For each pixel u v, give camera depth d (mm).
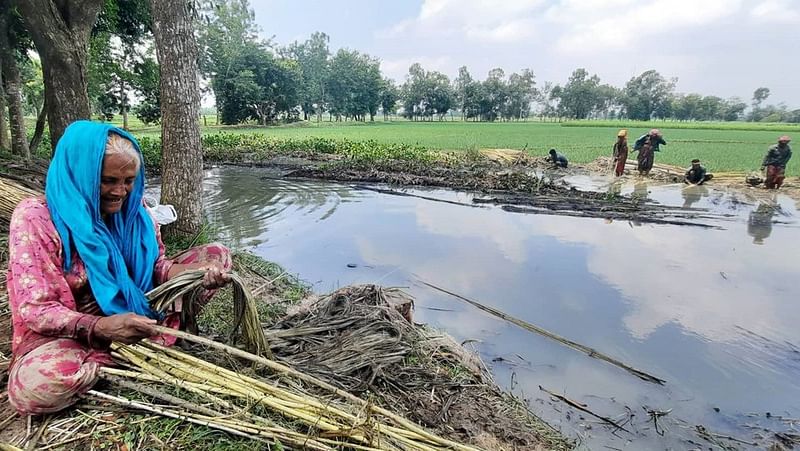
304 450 1862
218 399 2020
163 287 2277
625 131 14977
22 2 6707
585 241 7297
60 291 1935
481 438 2590
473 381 3166
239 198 10242
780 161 12398
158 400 2018
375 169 14617
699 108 112688
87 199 1950
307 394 2227
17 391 1839
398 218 8656
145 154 13953
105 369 2041
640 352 3941
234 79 52344
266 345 2508
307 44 78750
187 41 4961
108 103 24828
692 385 3494
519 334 4207
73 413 1946
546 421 3027
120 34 13547
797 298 5105
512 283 5445
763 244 7285
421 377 2988
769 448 2861
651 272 5887
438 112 104062
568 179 14688
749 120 129750
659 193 12148
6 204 4738
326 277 5492
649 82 109000
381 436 1986
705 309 4797
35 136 12141
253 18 56281
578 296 5086
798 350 4008
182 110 5051
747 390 3447
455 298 4969
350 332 3217
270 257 6141
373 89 84250
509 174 13812
